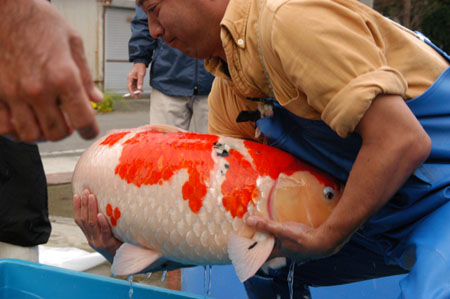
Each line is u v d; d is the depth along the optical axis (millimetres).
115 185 1577
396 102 1277
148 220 1516
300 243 1421
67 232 3836
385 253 1620
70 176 6008
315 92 1312
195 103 3959
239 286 2537
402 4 12305
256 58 1452
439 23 12016
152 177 1511
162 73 3920
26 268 2172
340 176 1560
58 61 681
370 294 2428
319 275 1899
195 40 1565
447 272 1272
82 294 2080
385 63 1340
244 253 1396
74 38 722
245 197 1446
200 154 1503
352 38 1299
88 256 3152
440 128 1444
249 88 1532
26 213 2438
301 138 1562
